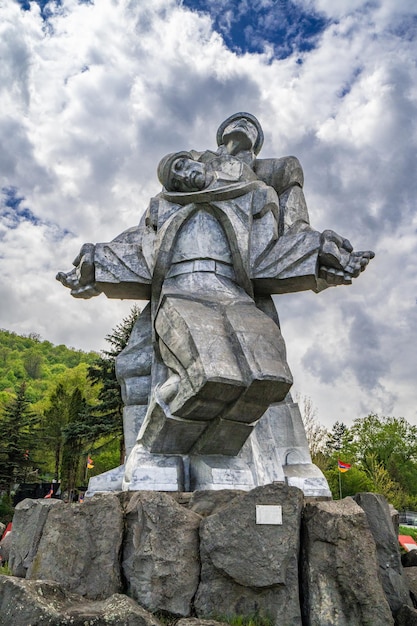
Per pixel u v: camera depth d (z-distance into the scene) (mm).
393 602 3959
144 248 5770
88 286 5898
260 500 3887
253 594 3699
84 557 3916
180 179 5699
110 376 24500
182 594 3723
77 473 31141
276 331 4891
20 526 4871
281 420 5594
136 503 4066
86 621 3283
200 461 4836
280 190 6438
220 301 5152
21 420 32562
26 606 3369
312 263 5430
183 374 4602
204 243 5539
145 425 4934
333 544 3688
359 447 46281
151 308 5734
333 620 3523
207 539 3844
